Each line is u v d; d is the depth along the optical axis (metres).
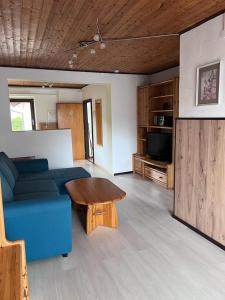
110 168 5.79
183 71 2.86
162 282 1.98
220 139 2.37
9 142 4.61
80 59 4.14
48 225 2.15
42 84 6.65
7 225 2.02
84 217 3.17
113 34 2.91
